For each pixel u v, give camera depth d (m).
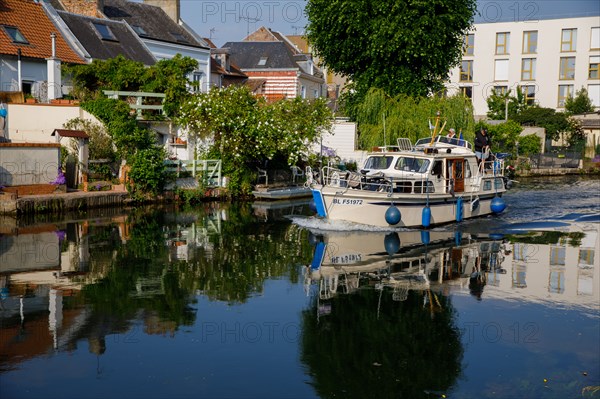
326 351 10.80
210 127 29.64
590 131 59.59
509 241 20.56
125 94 28.22
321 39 36.50
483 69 69.38
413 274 15.87
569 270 16.56
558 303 13.64
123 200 26.39
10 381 9.45
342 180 21.30
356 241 19.77
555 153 55.44
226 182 30.55
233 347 10.91
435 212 22.30
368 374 10.01
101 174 26.92
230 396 9.16
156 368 10.01
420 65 35.50
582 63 66.06
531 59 67.88
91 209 25.02
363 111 33.62
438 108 32.91
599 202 30.83
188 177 29.22
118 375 9.73
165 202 28.14
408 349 10.97
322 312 12.74
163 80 29.94
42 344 10.84
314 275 15.57
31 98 27.98
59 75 29.42
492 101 64.81
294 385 9.55
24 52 28.72
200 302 13.25
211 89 30.84
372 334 11.64
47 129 26.69
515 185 40.91
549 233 22.36
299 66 53.25
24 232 20.06
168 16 40.47
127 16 37.38
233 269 15.98
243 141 30.25
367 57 36.00
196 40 40.22
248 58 52.28
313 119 33.84
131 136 26.84
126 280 14.77
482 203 24.70
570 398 9.27
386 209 21.02
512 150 50.47
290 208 27.80
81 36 32.47
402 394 9.37
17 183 23.92
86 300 13.19
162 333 11.45
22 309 12.55
